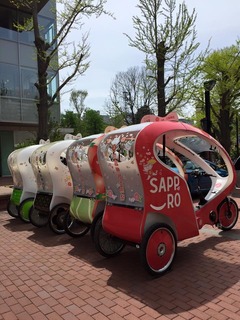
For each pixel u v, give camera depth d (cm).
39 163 698
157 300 381
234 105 2320
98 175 534
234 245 561
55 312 367
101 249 520
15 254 574
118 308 368
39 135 1217
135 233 442
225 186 604
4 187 1260
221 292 392
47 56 1201
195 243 580
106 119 5028
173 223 464
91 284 434
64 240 644
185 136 567
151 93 1625
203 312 350
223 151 595
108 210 491
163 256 452
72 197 637
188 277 438
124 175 454
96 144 529
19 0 1459
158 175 446
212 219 579
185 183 476
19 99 1873
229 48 2272
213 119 2528
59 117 1988
